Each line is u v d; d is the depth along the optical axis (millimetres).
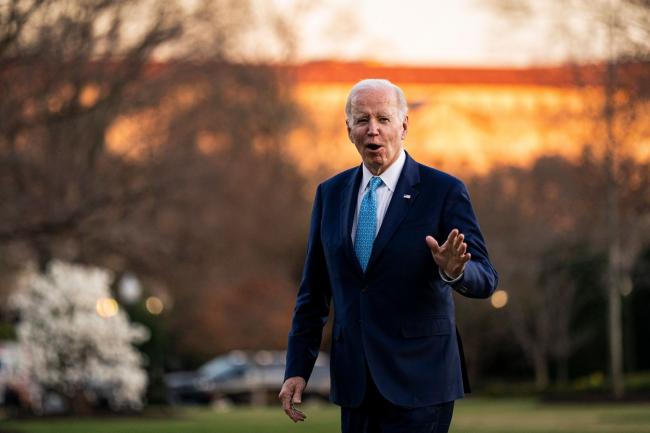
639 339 52312
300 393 7320
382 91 7070
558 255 50906
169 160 42500
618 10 33562
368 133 7023
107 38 25766
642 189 36594
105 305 28609
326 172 66500
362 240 7082
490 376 59062
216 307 58188
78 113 26156
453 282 6570
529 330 54031
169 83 39375
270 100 56438
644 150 36812
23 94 24812
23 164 30859
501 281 53125
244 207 54719
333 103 69938
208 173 46969
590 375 53312
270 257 59438
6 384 34812
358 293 7031
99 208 33375
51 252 43812
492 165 59781
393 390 6883
